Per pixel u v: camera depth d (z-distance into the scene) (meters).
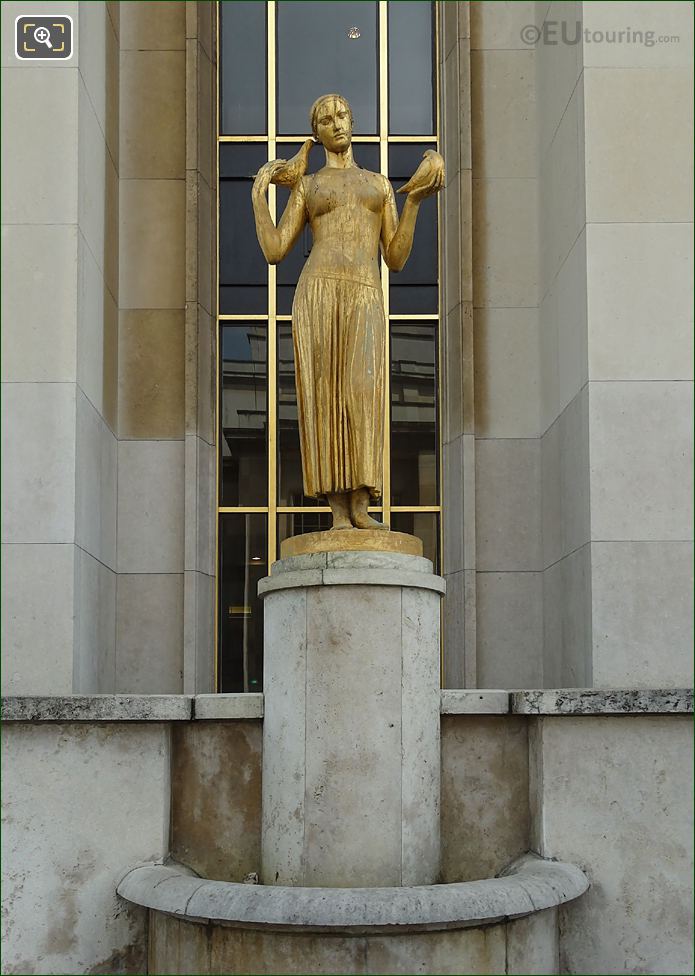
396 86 13.34
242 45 13.35
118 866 8.01
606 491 9.86
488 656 12.01
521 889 7.08
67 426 10.02
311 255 8.27
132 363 12.37
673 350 10.00
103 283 11.55
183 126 12.72
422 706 7.77
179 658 11.91
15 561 9.84
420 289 13.05
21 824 8.06
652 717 8.09
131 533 12.12
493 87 12.84
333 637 7.58
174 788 8.26
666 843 7.99
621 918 7.90
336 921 6.61
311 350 8.04
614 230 10.14
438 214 13.05
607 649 9.70
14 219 10.23
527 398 12.38
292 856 7.54
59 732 8.14
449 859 8.16
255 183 8.18
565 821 7.95
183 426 12.27
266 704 7.98
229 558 12.59
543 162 12.37
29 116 10.34
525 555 12.16
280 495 12.72
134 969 7.90
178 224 12.59
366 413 7.92
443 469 12.58
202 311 12.47
